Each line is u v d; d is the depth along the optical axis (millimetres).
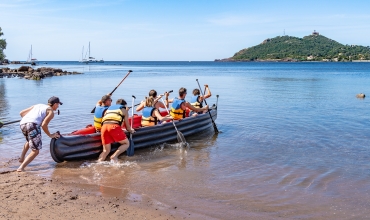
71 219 3947
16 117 10977
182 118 8680
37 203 4391
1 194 4668
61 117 11047
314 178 5523
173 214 4176
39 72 38938
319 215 4203
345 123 10078
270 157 6730
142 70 61875
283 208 4402
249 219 4074
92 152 6676
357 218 4137
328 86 24203
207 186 5176
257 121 10547
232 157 6773
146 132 7547
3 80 31031
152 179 5488
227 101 15602
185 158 6746
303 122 10289
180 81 30438
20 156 6609
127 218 4027
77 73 45625
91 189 4984
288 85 25375
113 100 16516
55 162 6340
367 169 5969
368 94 18500
